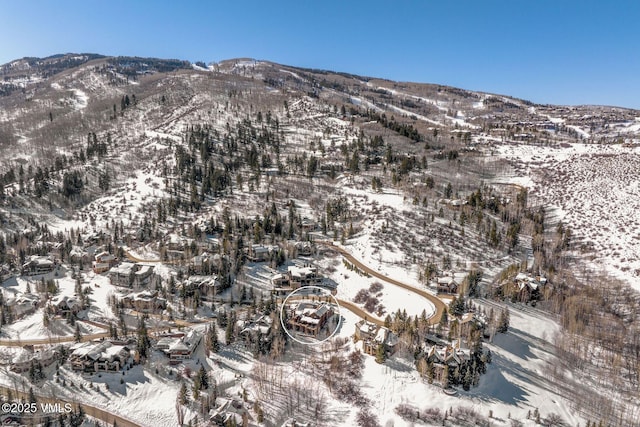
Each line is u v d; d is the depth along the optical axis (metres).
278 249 152.88
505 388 93.44
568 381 97.75
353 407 90.56
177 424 89.19
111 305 125.56
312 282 139.75
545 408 89.75
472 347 97.94
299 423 85.88
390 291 131.25
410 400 90.06
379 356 98.94
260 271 145.88
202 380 95.69
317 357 106.12
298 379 99.25
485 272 141.62
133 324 118.25
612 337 112.69
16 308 123.62
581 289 135.00
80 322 119.00
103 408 91.62
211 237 167.88
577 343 109.50
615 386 98.12
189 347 103.94
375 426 85.69
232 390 96.69
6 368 100.88
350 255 157.25
